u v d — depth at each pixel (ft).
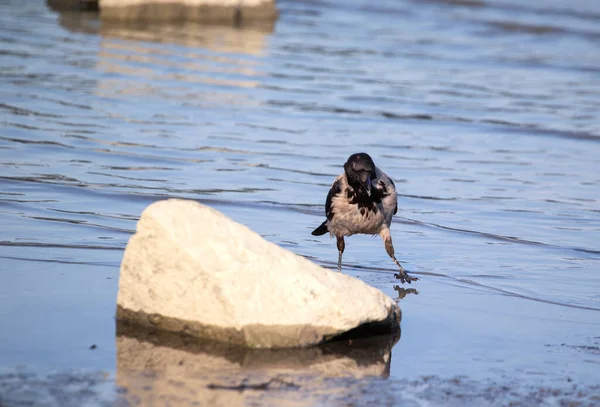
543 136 73.20
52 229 43.52
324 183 56.54
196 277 29.58
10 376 26.35
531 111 82.43
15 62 88.84
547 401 26.11
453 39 126.00
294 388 26.32
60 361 27.68
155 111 73.46
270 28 124.88
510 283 39.29
